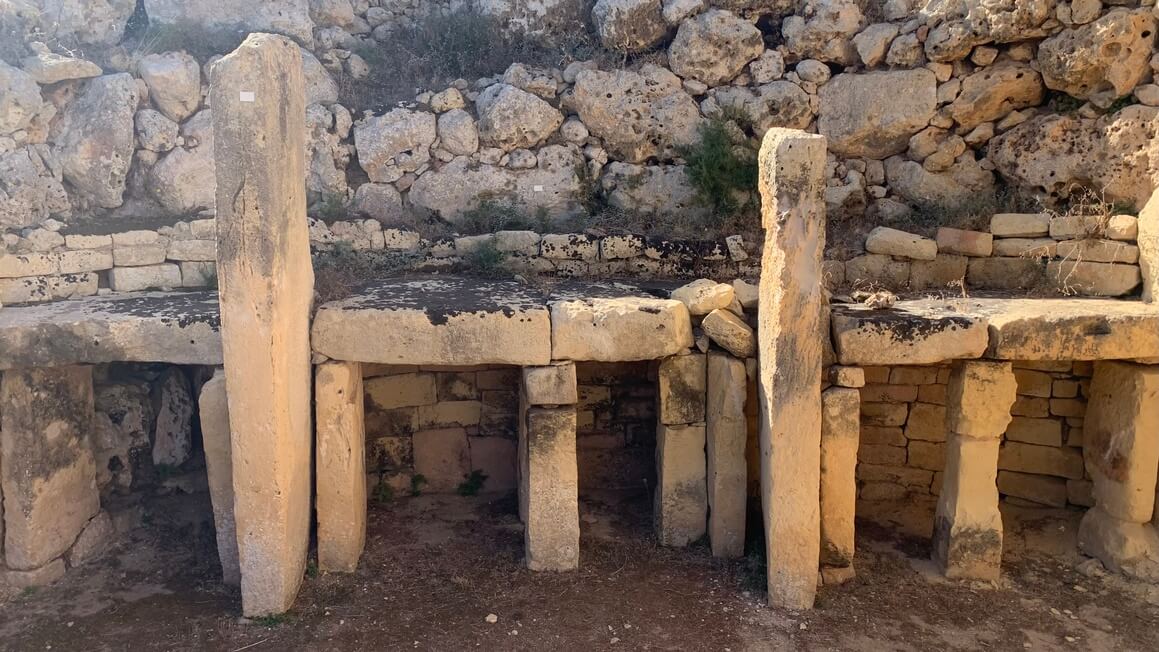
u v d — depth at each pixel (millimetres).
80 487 5410
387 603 4934
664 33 7160
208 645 4492
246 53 4133
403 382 6406
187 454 6305
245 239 4238
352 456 5137
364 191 6957
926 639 4684
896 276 6352
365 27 7715
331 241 6488
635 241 6453
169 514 5934
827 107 7000
